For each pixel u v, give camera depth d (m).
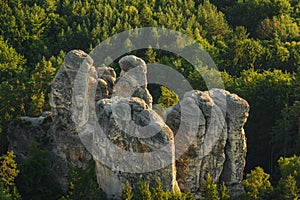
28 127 111.75
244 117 95.56
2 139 116.69
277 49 153.25
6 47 155.62
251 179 94.38
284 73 144.62
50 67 134.88
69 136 103.00
